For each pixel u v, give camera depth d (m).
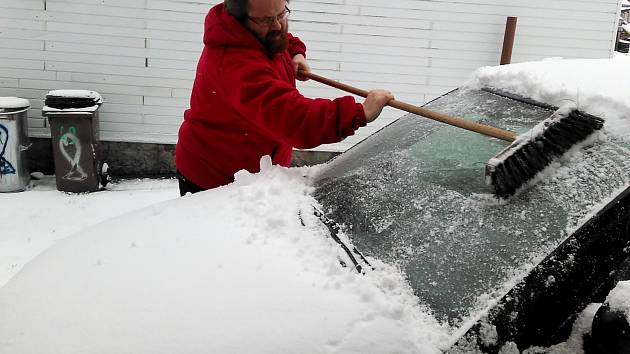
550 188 1.65
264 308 1.47
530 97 2.22
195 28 6.21
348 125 2.29
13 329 1.57
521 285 1.41
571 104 1.81
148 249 1.86
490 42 6.52
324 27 6.34
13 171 5.96
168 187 6.30
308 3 6.27
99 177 6.22
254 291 1.54
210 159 2.74
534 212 1.59
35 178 6.40
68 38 6.13
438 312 1.43
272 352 1.37
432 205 1.79
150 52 6.24
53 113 5.75
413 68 6.54
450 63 6.56
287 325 1.42
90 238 2.08
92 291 1.65
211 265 1.68
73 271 1.80
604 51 6.66
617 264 1.51
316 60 6.44
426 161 2.09
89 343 1.45
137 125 6.45
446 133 2.27
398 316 1.43
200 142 2.73
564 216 1.53
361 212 1.90
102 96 6.32
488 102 2.37
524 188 1.68
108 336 1.46
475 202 1.73
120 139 6.46
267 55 2.56
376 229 1.78
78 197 5.94
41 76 6.21
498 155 1.72
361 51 6.45
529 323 1.41
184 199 2.36
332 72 6.48
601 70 2.18
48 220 5.38
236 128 2.62
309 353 1.36
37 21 6.05
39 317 1.59
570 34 6.58
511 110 2.21
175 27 6.19
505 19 6.45
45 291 1.71
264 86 2.35
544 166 1.70
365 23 6.37
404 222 1.76
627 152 1.65
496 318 1.38
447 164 2.02
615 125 1.75
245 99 2.37
